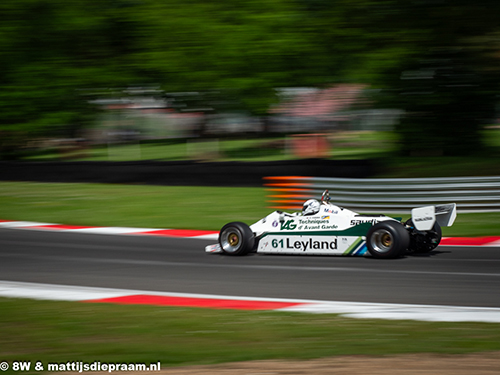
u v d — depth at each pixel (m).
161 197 18.56
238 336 6.12
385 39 24.38
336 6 25.89
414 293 7.92
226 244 11.14
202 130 31.12
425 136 24.86
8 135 27.98
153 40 27.84
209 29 27.31
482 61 23.17
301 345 5.73
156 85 28.59
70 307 7.56
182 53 27.41
